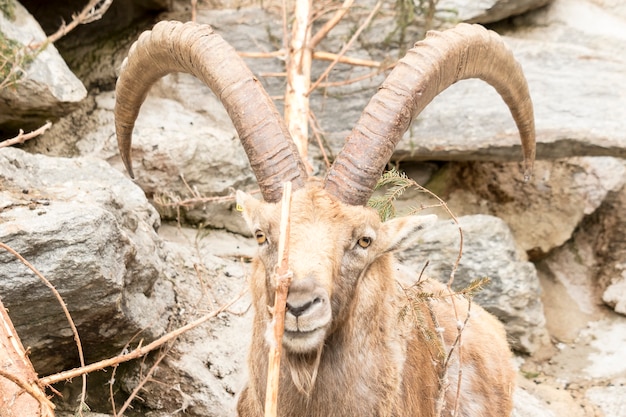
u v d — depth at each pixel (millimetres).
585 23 8898
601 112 8156
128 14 8547
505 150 8227
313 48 7855
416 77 4461
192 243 7414
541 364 7902
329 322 3875
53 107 7074
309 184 4191
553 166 8883
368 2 8672
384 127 4297
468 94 8312
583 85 8273
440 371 4969
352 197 4184
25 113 7105
